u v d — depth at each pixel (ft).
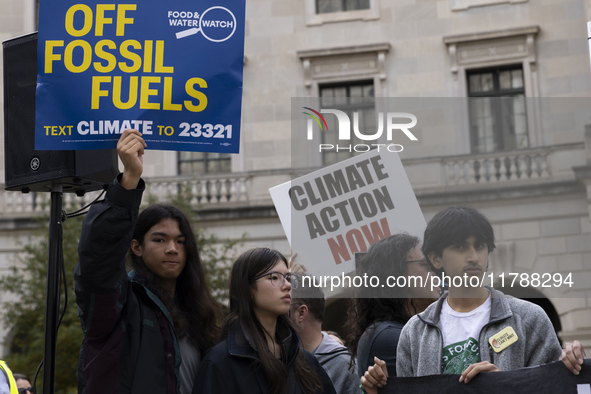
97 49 8.54
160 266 9.02
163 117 8.46
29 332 35.47
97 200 8.09
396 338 8.86
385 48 41.34
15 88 9.54
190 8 8.66
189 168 43.65
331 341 11.11
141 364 8.13
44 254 36.65
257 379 8.13
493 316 7.90
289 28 43.09
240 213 41.24
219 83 8.59
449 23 41.32
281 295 8.40
